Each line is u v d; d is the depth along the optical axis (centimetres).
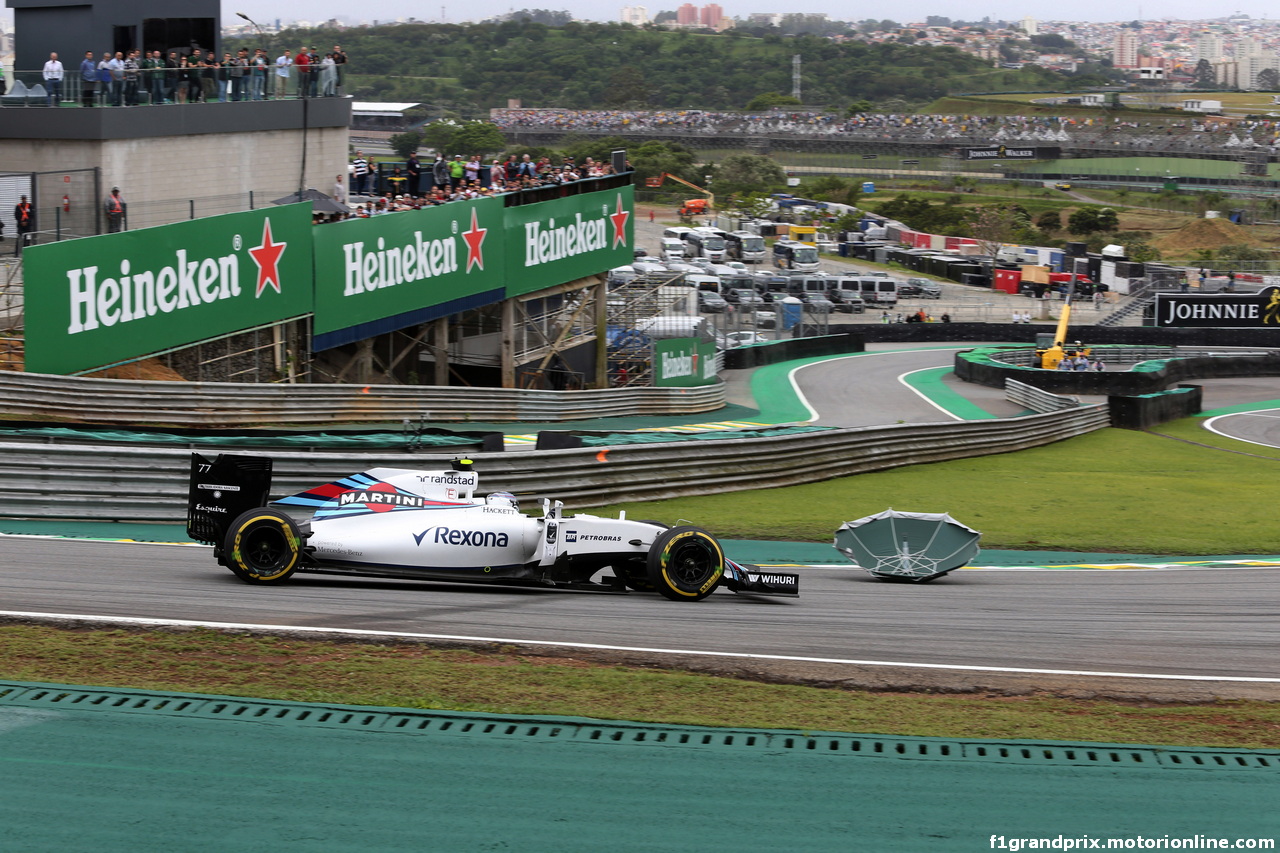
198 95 5166
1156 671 1608
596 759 1191
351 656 1459
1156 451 5741
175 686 1334
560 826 1042
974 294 13925
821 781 1162
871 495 3675
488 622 1669
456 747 1203
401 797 1085
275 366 4653
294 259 4666
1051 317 12250
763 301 11369
